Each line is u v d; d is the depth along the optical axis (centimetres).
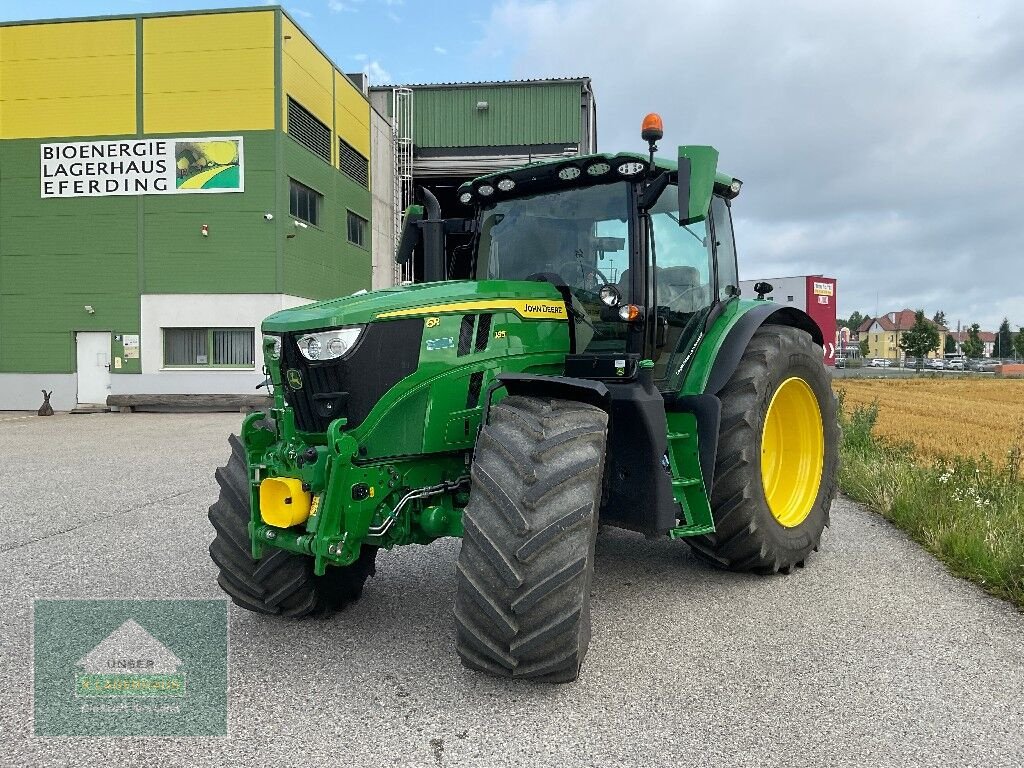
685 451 395
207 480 798
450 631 355
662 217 411
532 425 293
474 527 280
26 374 1909
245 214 1848
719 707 274
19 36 1848
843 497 675
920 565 460
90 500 683
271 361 332
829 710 272
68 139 1862
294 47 1894
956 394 2694
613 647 331
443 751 245
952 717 267
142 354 1881
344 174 2216
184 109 1839
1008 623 360
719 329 433
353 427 316
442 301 340
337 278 2175
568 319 393
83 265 1881
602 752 244
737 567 426
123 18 1831
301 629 358
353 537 310
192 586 424
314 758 242
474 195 441
